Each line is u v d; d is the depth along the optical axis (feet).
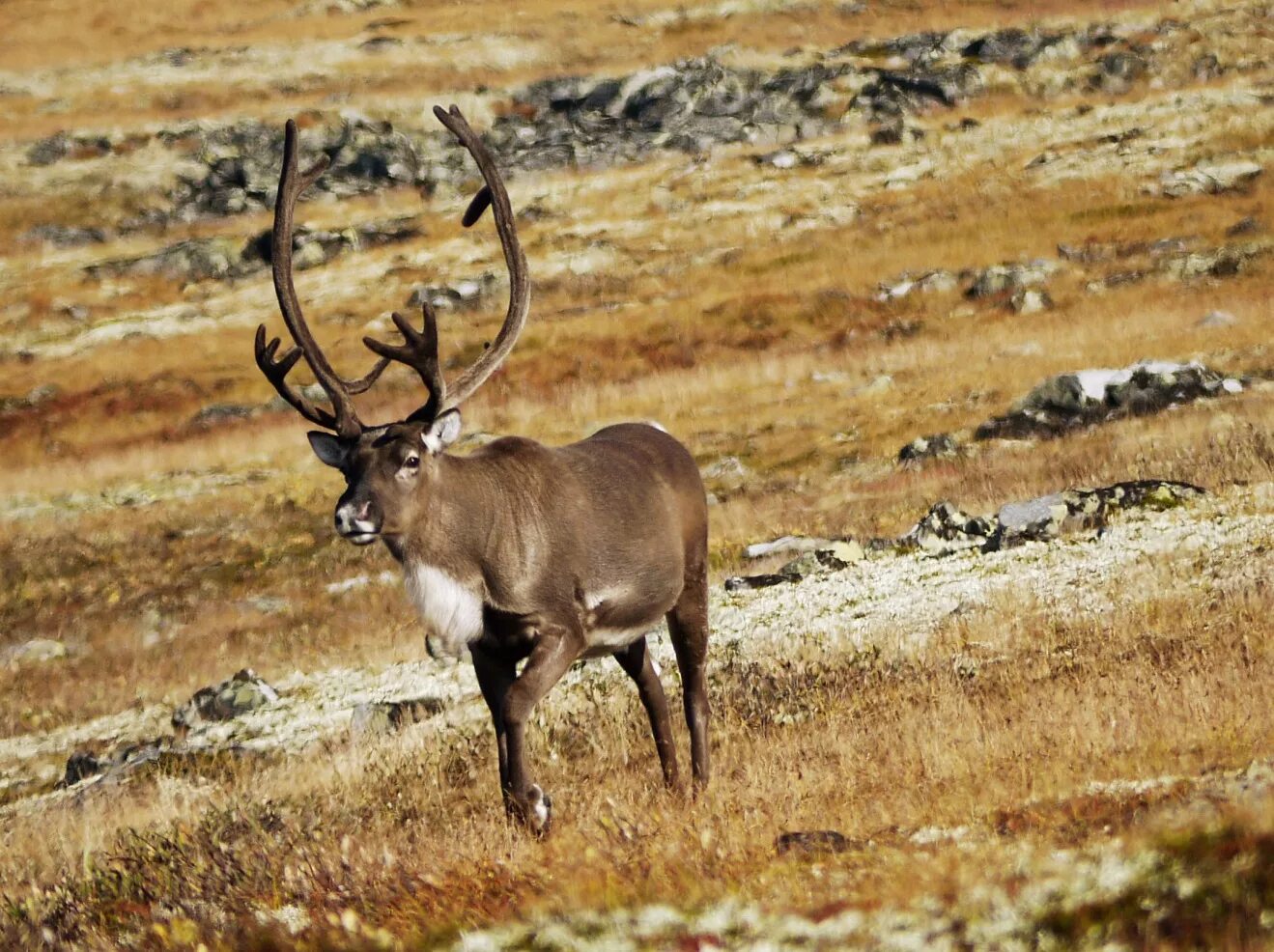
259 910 84.64
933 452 387.75
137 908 95.91
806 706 152.56
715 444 447.42
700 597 127.24
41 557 423.23
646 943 64.28
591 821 98.84
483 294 647.97
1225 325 468.34
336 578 374.02
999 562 217.36
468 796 132.87
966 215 652.07
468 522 108.06
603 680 183.01
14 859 136.77
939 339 526.98
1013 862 64.23
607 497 116.26
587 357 565.12
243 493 466.70
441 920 75.25
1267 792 64.59
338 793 142.00
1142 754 90.94
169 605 369.50
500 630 111.04
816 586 234.17
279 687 254.68
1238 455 276.00
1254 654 130.31
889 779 102.12
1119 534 214.90
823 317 572.51
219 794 162.50
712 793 108.78
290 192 116.88
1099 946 55.16
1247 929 53.52
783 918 62.23
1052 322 519.19
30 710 287.69
